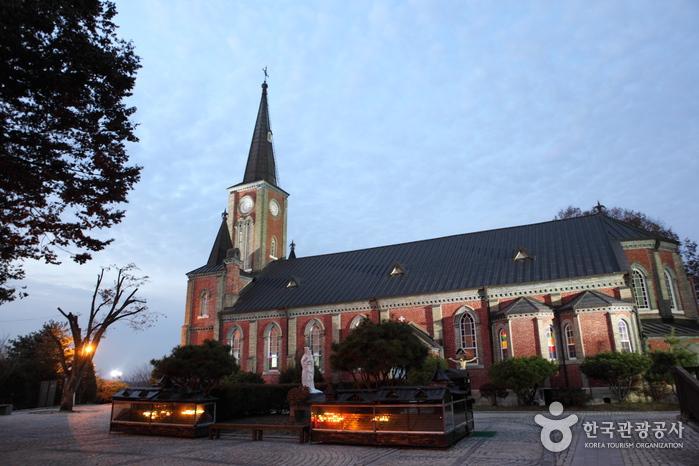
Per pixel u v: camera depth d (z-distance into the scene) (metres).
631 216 59.88
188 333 53.09
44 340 49.66
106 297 41.59
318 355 44.94
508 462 12.84
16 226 15.62
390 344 23.73
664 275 40.25
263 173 63.25
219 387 26.48
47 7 12.08
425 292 40.94
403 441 15.91
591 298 33.53
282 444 17.45
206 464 13.48
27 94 12.95
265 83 69.56
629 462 12.12
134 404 21.42
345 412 17.28
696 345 33.81
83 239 16.39
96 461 14.12
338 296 45.88
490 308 38.03
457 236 48.44
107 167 14.98
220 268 53.47
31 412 36.12
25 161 13.64
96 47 13.32
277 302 49.31
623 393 30.28
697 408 17.17
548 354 33.81
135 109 14.99
